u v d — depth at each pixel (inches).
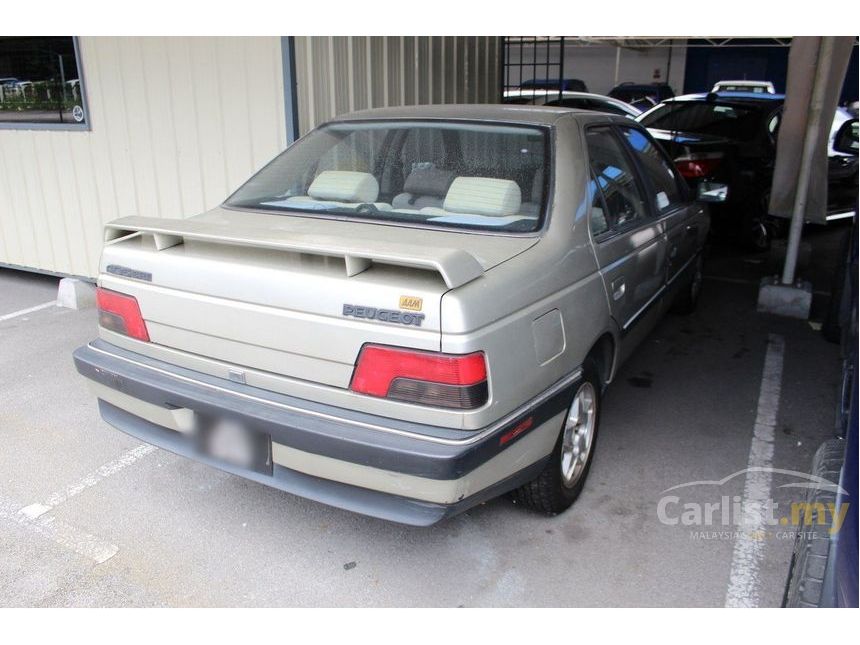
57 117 238.4
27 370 184.4
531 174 120.5
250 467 102.5
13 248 267.6
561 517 123.3
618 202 138.4
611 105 466.3
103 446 146.2
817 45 217.0
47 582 106.5
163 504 126.5
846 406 114.0
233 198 138.1
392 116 140.6
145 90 216.8
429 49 243.9
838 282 201.0
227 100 203.9
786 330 219.1
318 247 93.8
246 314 99.7
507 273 98.6
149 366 110.9
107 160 232.7
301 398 98.6
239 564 111.1
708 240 330.6
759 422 158.7
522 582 107.7
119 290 113.3
